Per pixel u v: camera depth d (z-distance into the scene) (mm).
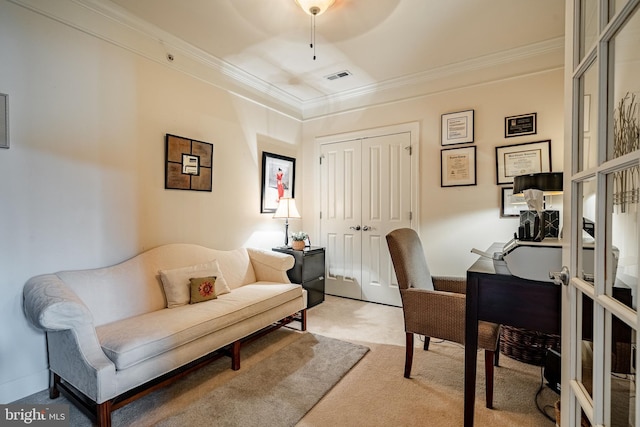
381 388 1922
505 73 2959
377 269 3750
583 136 983
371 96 3758
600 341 805
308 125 4273
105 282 2098
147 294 2268
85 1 2139
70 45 2082
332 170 4074
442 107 3297
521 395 1852
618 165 701
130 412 1695
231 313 2176
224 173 3201
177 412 1694
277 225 3863
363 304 3693
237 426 1585
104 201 2262
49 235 1988
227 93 3230
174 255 2580
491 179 3029
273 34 2617
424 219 3404
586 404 875
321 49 2861
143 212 2502
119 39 2344
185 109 2824
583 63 923
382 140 3693
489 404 1730
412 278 2033
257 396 1839
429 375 2070
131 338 1697
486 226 3057
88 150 2178
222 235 3176
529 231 1744
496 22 2441
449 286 2279
